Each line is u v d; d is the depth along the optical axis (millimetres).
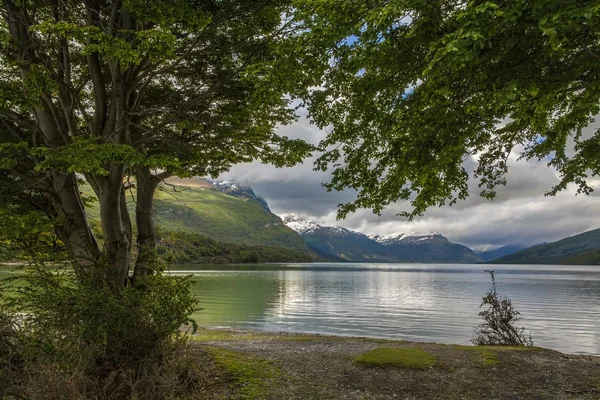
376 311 31891
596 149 9711
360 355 10188
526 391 7906
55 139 9562
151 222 11203
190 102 9672
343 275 114375
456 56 4594
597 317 27953
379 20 5371
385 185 9586
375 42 6797
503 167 10977
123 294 7492
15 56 8641
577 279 88875
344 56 7512
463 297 44344
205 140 10797
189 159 11203
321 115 10016
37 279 7605
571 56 6031
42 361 6395
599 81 5711
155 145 11031
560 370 9336
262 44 9875
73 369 6324
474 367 9367
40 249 8367
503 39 4926
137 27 8836
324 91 9414
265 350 11078
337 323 25672
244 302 37875
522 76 5332
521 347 12422
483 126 8031
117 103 9125
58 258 8531
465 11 4828
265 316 28672
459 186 10117
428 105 7645
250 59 9883
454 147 7297
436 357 10125
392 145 8484
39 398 5680
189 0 8625
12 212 8883
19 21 8773
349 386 8008
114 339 7137
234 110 10609
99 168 7059
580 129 10211
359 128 9414
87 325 6766
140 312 7355
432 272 158875
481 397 7570
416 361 9461
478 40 4566
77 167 6680
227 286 56781
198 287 54250
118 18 8930
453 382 8328
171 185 11375
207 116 10820
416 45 6551
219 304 36000
